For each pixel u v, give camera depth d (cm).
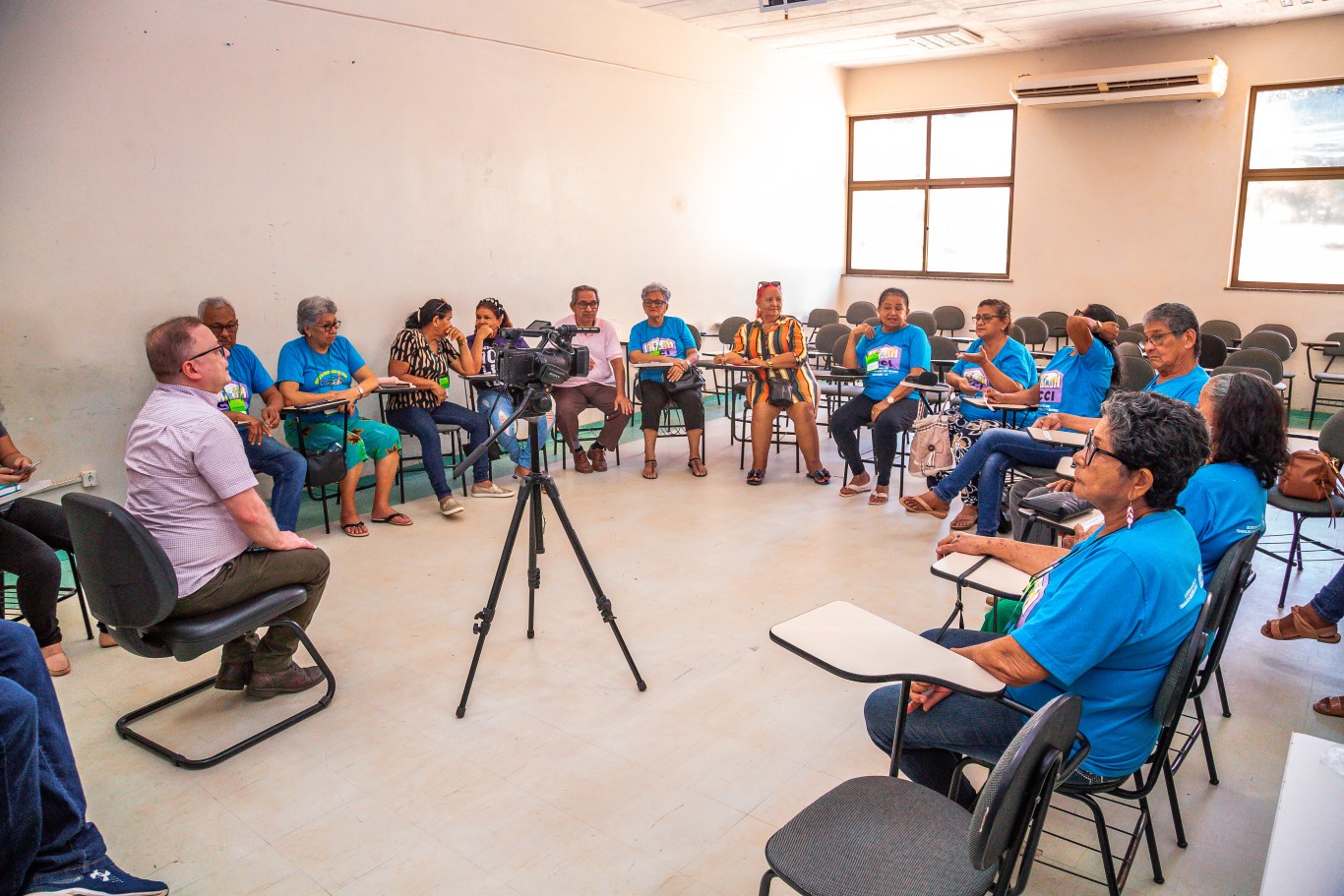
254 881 187
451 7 526
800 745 237
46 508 298
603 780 222
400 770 227
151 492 224
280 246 464
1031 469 375
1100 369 371
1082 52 754
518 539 404
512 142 575
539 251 604
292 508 382
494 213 570
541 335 256
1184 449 151
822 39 745
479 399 489
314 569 252
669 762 230
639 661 286
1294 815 124
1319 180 681
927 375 459
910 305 892
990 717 173
